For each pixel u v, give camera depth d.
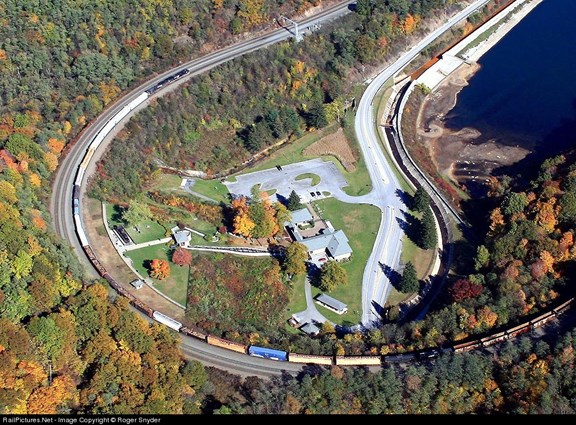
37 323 185.62
